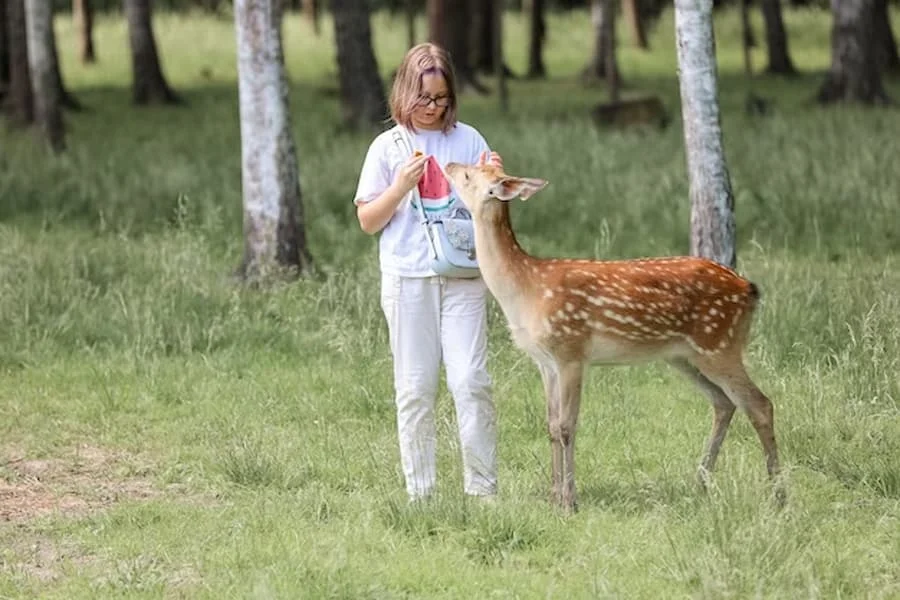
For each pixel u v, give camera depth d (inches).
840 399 426.3
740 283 354.9
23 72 1220.5
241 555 316.8
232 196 802.2
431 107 343.9
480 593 295.4
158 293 569.9
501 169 345.1
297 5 2407.7
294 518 344.8
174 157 975.0
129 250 653.3
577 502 351.9
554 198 781.9
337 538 324.8
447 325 348.5
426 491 351.3
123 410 464.8
